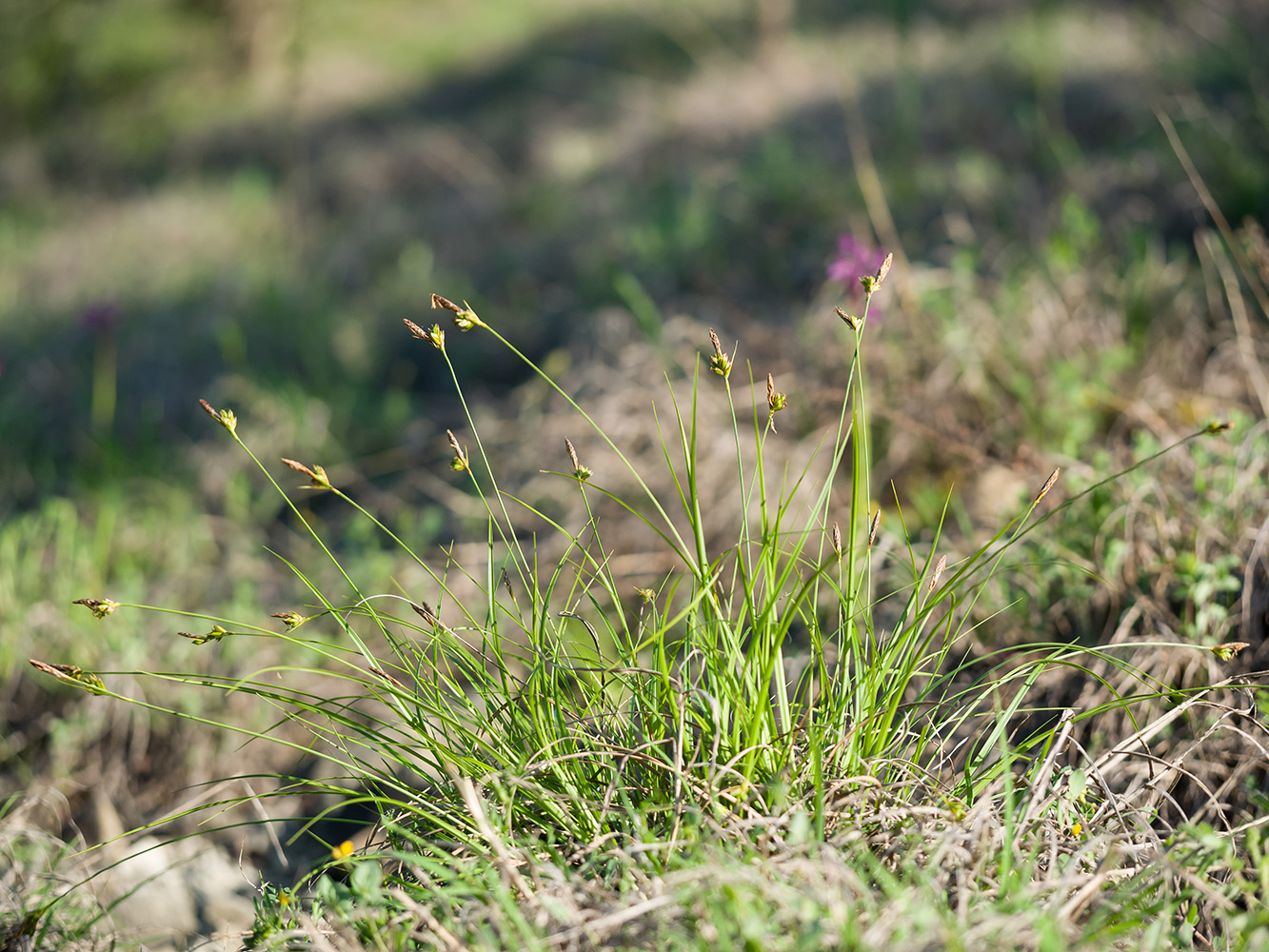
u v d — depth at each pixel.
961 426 3.62
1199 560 2.56
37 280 7.12
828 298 4.38
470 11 12.06
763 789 1.95
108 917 2.40
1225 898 1.79
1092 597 2.70
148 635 3.44
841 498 3.49
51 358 5.68
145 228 7.65
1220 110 5.23
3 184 9.89
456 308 1.88
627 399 4.17
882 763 1.98
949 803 1.92
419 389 5.12
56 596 3.49
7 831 2.53
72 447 4.97
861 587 2.23
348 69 10.80
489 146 7.96
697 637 2.10
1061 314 3.86
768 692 1.94
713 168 6.05
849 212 5.10
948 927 1.52
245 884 2.59
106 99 11.66
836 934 1.55
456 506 4.06
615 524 3.70
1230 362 3.50
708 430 3.93
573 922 1.63
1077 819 2.00
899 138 5.75
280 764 2.96
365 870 1.82
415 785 2.61
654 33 9.34
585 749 2.07
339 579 3.67
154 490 4.38
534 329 5.11
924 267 4.46
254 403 4.84
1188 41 6.29
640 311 4.39
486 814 2.00
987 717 2.21
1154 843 1.87
